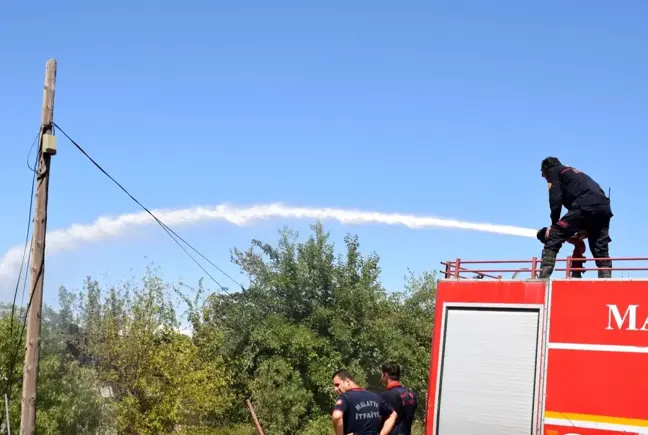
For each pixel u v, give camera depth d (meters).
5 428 13.34
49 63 11.23
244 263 23.47
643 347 6.69
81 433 15.54
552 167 8.23
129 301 17.94
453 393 7.84
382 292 23.70
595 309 7.07
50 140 10.88
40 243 10.78
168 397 16.28
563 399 7.06
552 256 7.86
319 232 23.62
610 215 7.93
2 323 14.20
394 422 7.34
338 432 6.73
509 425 7.37
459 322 8.01
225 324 22.95
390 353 22.94
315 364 21.77
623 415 6.67
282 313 23.12
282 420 20.52
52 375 14.84
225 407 19.42
